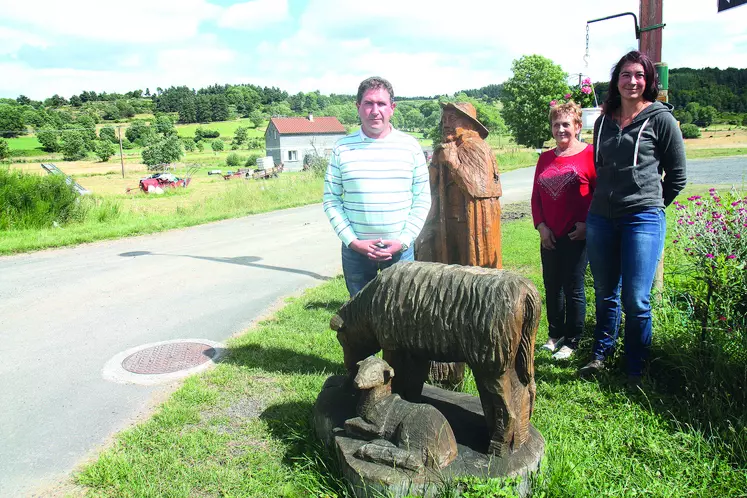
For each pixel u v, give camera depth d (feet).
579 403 12.30
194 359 16.43
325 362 15.57
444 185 13.20
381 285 10.02
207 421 12.31
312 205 59.41
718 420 10.70
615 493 8.86
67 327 19.97
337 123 186.80
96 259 32.50
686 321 14.34
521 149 187.62
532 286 8.75
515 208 50.47
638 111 12.60
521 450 9.30
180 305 22.65
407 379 10.41
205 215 50.80
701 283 15.47
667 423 11.05
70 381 15.06
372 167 12.40
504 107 172.24
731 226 14.73
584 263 15.20
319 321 19.48
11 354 17.30
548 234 15.24
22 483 10.31
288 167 178.09
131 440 11.47
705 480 9.12
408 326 9.51
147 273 28.63
